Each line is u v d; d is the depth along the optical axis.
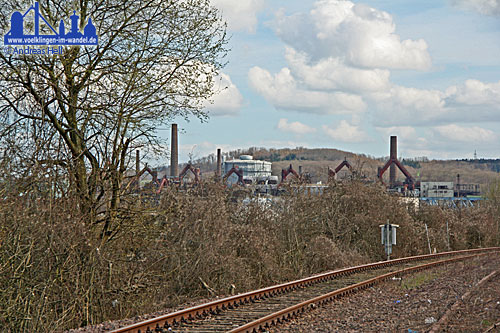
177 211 18.38
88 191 16.23
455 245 45.91
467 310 13.72
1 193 12.62
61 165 14.57
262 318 11.70
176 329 11.34
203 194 20.95
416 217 45.09
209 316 12.77
